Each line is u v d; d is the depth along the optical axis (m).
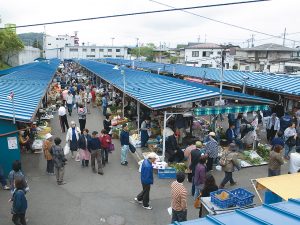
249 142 15.18
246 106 14.20
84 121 18.58
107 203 10.19
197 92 14.93
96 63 50.59
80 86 30.27
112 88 27.80
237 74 27.77
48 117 21.19
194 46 69.88
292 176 6.85
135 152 15.13
